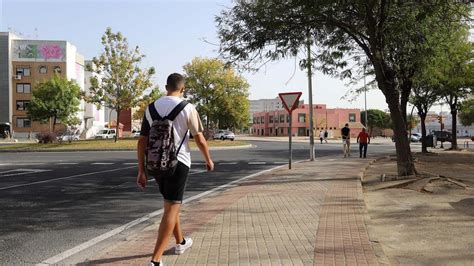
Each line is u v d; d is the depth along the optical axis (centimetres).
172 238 632
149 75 3866
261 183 1295
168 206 494
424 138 2900
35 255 598
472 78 2462
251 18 1366
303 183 1273
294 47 1455
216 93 5962
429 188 1148
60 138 4028
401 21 1311
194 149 3322
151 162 472
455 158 2481
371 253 552
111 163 2158
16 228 761
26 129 7612
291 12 1335
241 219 768
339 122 11088
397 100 1340
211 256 545
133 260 534
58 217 855
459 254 594
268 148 3888
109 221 821
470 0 1254
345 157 2533
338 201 941
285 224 724
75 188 1259
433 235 696
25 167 1950
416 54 1470
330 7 1312
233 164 2095
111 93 3781
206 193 1173
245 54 1444
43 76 7681
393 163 2061
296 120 11056
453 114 3562
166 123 477
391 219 817
